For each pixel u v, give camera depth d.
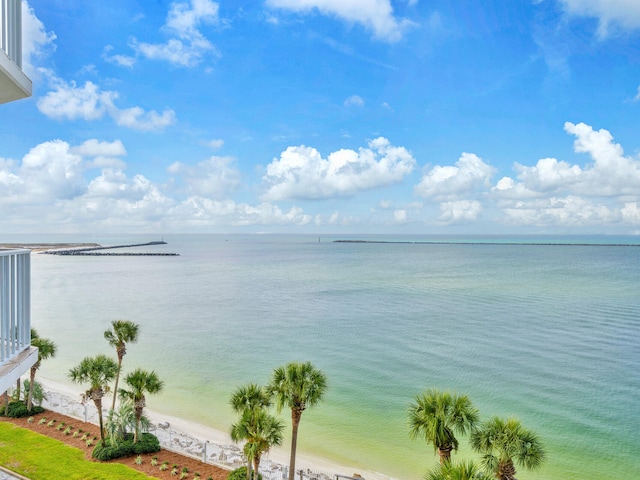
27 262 9.10
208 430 31.45
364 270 153.25
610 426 31.42
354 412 34.16
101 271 150.75
